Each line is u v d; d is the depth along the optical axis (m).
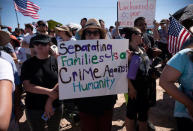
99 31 2.04
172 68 1.33
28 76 1.94
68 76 1.82
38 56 2.00
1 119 0.71
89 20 2.01
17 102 1.68
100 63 1.89
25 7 7.36
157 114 3.82
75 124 3.33
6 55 1.67
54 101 2.08
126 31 2.39
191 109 1.30
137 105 2.32
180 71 1.30
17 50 4.83
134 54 2.12
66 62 1.81
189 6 3.20
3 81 0.87
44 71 1.98
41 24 3.97
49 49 2.16
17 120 1.64
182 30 2.26
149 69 2.27
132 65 2.02
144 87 2.24
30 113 2.04
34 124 2.07
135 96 2.23
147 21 4.59
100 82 1.90
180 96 1.28
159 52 2.64
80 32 2.31
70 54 1.81
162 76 1.38
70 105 3.27
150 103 2.41
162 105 4.32
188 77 1.31
